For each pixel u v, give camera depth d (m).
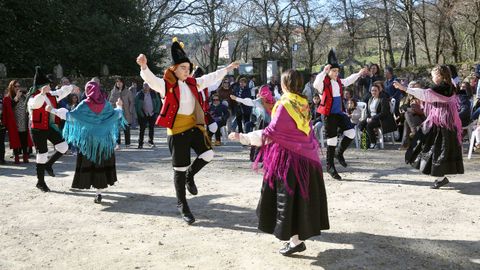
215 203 6.21
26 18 23.20
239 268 4.11
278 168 4.12
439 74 6.38
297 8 34.16
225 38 40.12
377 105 10.59
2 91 19.00
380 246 4.54
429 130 6.52
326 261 4.21
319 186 4.29
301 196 4.10
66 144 7.70
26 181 7.87
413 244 4.57
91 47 24.41
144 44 26.83
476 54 28.94
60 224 5.48
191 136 5.54
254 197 6.46
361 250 4.44
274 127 4.17
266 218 4.23
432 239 4.70
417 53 40.41
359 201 6.09
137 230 5.21
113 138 6.44
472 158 9.01
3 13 21.73
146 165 9.26
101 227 5.34
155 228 5.27
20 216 5.82
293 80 4.25
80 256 4.47
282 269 4.07
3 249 4.70
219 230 5.14
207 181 7.52
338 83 7.61
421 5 31.23
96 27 24.34
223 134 12.40
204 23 36.72
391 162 8.82
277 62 30.55
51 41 23.97
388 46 33.41
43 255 4.52
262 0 35.06
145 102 11.70
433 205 5.84
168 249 4.61
